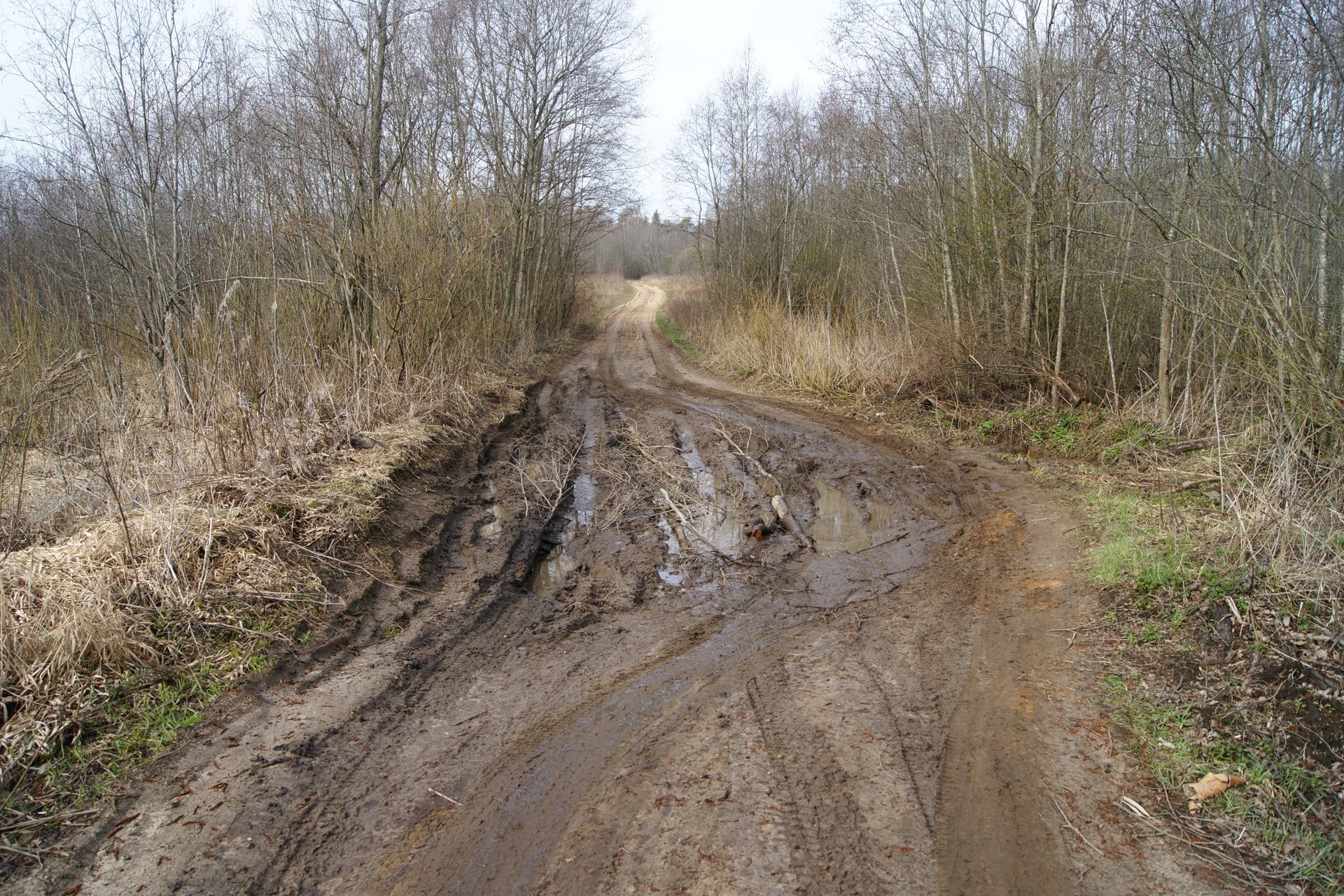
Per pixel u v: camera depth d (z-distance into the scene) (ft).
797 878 10.39
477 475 32.55
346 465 25.76
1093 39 34.94
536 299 83.30
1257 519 18.16
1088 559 21.30
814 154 75.46
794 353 57.41
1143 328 38.14
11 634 13.70
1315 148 24.32
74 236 38.37
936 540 25.36
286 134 36.96
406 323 38.52
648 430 44.27
